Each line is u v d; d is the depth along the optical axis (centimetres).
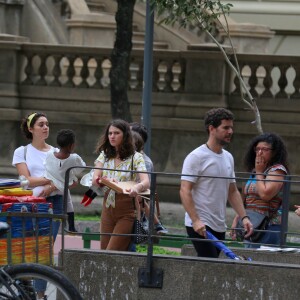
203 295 2908
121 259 2955
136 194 3036
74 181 3378
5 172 5950
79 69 6175
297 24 8050
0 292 2548
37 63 6062
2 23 6850
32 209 2706
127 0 5369
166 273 2930
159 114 5884
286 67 5806
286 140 5806
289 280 2864
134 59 5894
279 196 3231
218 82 5806
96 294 2966
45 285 2809
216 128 2992
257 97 5825
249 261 2930
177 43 7169
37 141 3434
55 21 6925
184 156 5872
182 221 5688
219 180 2997
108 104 5944
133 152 3150
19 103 6038
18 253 2642
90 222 5259
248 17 8100
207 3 4744
